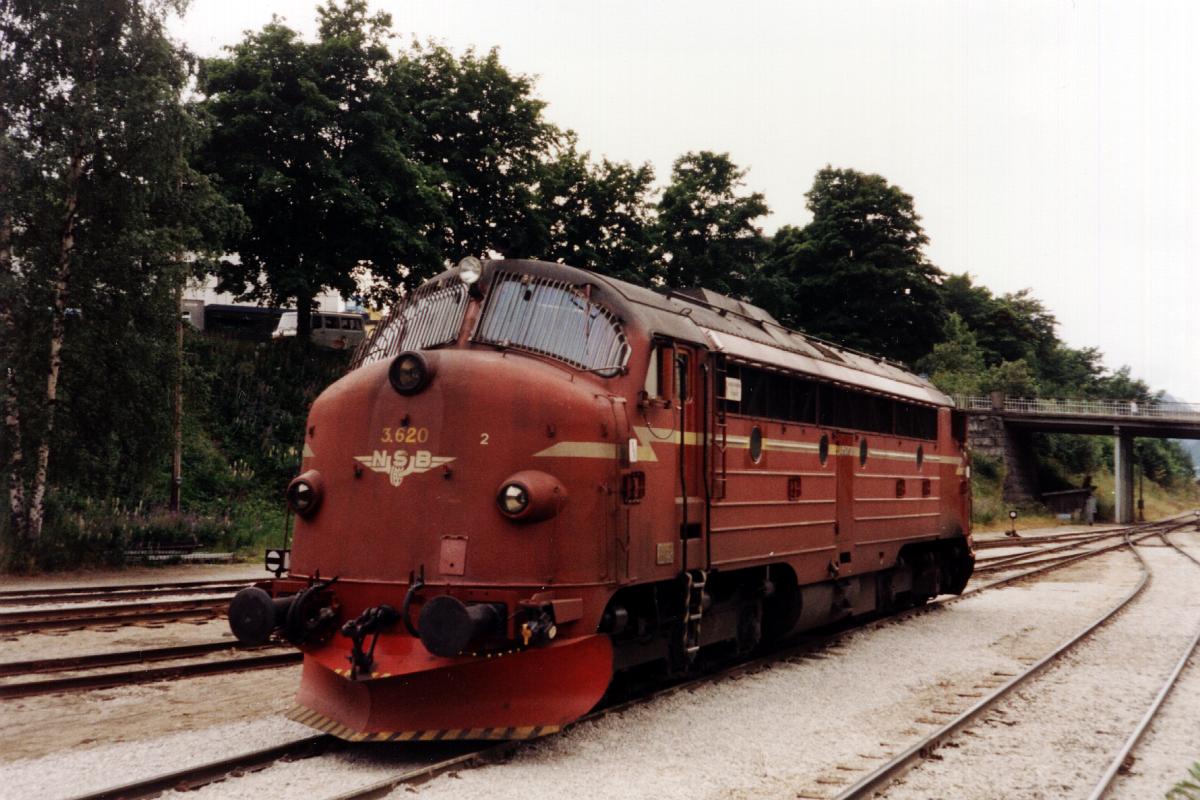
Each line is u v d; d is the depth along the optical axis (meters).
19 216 18.89
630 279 34.09
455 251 33.03
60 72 19.44
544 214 34.25
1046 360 85.88
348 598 7.26
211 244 21.81
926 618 14.92
